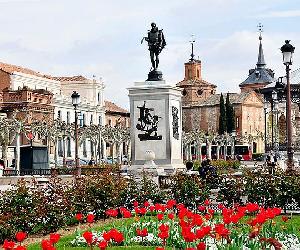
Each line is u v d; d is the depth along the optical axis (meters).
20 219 17.73
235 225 15.72
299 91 101.88
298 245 14.07
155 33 32.69
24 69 99.94
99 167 53.75
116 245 15.20
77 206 20.73
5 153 56.28
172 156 31.84
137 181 26.30
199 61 168.50
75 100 48.19
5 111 82.88
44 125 65.50
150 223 17.33
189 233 11.87
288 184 22.52
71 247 15.35
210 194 24.55
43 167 58.22
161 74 32.75
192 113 156.75
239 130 147.75
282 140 107.06
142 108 31.95
